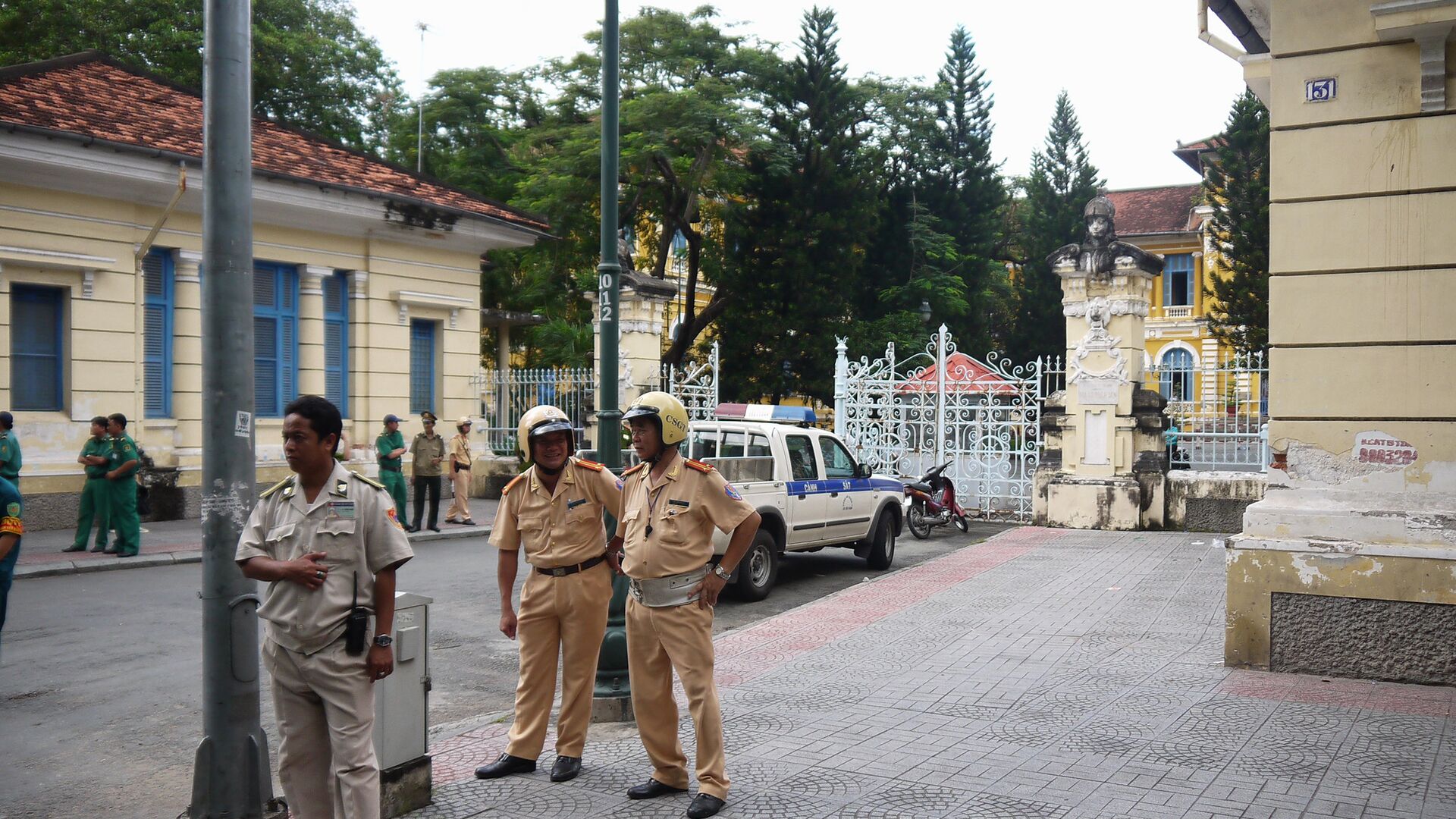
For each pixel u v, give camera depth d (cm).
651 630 503
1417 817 464
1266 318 3309
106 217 1614
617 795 511
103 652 853
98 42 2439
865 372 1878
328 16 2903
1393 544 698
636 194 2988
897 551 1485
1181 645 820
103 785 563
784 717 639
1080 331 1608
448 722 679
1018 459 1958
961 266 3806
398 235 2044
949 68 4025
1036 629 888
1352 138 715
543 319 3189
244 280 486
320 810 420
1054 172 4566
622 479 586
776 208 3158
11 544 704
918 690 697
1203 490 1522
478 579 1248
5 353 1513
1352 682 700
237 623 472
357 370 2002
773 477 1163
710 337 3406
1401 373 705
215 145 479
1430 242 696
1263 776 519
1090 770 532
